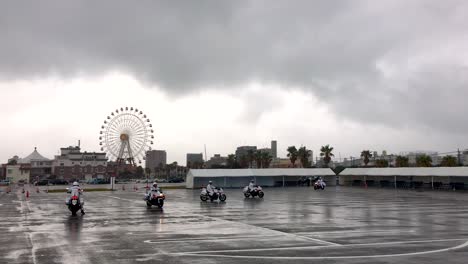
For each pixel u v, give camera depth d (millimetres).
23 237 16016
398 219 22172
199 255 12445
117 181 118750
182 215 24844
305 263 11344
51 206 32469
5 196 48750
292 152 135500
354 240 15188
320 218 22797
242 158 163875
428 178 64312
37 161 167875
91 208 30297
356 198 41062
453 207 29875
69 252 12930
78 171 158250
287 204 33656
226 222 21031
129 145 85562
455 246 13930
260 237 15961
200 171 70500
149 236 16281
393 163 134750
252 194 43500
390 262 11438
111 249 13445
